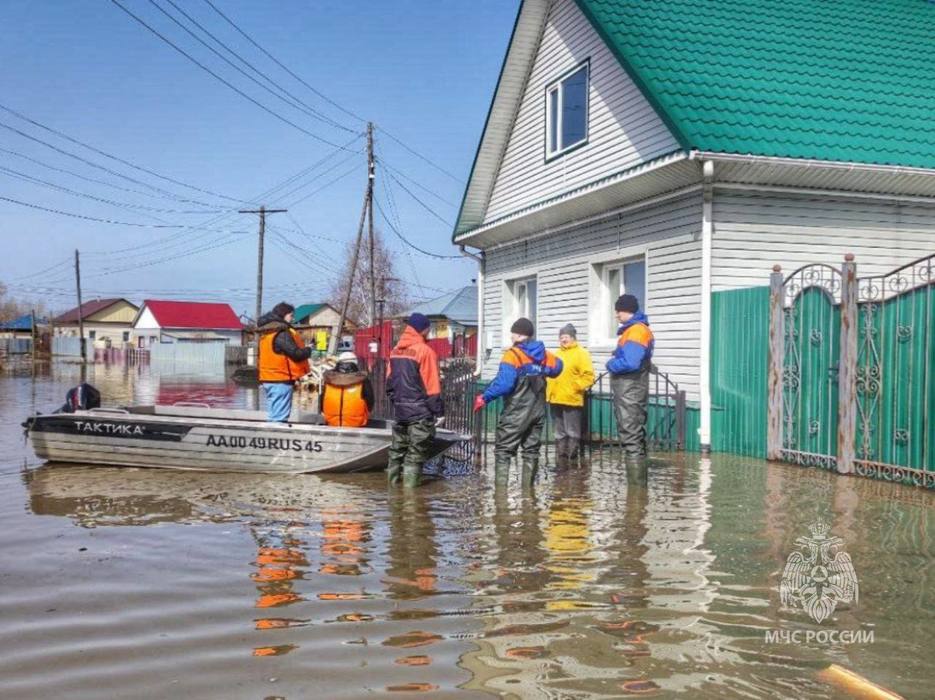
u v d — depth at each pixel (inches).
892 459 320.2
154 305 3110.2
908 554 217.3
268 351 404.2
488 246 692.1
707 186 409.7
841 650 153.1
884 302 323.0
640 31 471.8
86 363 2156.7
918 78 479.2
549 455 413.4
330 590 190.7
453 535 243.1
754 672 143.7
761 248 421.7
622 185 457.7
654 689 137.5
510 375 321.1
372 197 1277.1
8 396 897.5
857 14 544.4
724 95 429.7
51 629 167.0
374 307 1269.7
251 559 217.6
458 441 353.4
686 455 406.6
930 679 140.8
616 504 287.3
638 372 321.4
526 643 157.4
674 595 184.7
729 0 527.2
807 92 444.1
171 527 255.8
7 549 229.1
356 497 305.9
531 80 608.4
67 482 339.6
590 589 189.5
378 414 570.3
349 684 140.2
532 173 608.4
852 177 414.0
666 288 448.8
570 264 556.4
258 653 153.9
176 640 160.6
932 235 449.1
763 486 317.7
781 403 374.9
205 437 364.8
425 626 166.9
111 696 136.2
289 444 359.6
